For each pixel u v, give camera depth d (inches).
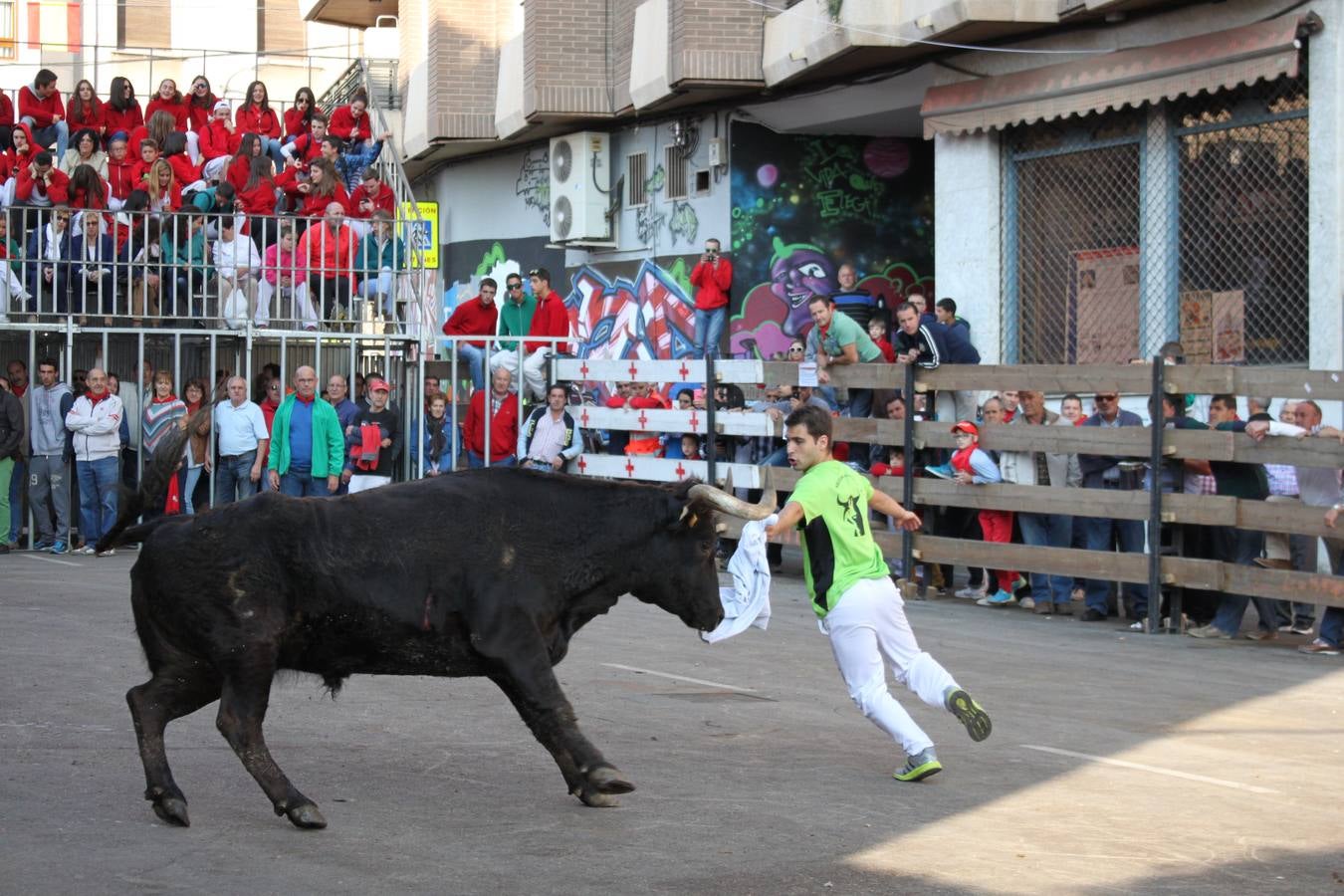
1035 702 437.1
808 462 350.0
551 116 1008.2
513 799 319.0
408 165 1250.0
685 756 362.0
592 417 802.8
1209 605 583.8
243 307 835.4
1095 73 702.5
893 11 766.5
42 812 301.3
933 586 674.8
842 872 270.4
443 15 1118.4
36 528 816.9
